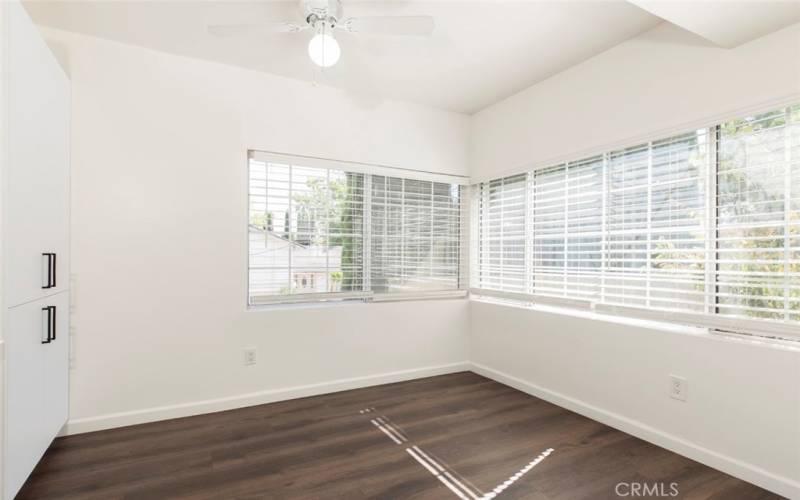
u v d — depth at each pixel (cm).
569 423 264
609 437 243
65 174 230
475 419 271
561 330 293
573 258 293
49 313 196
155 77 264
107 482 196
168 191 267
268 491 190
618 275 263
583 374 276
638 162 253
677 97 227
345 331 327
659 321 241
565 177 300
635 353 245
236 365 287
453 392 322
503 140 348
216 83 281
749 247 205
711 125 213
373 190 344
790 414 183
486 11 219
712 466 208
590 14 224
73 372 243
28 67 176
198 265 276
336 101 323
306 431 252
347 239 332
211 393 280
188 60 273
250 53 268
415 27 198
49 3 213
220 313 282
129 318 257
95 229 248
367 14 221
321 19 198
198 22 232
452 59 274
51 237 207
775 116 195
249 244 298
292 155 307
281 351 302
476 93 335
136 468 208
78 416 245
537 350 312
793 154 189
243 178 289
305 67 288
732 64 204
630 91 250
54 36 239
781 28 187
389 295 349
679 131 227
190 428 254
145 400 261
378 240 345
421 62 279
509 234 350
